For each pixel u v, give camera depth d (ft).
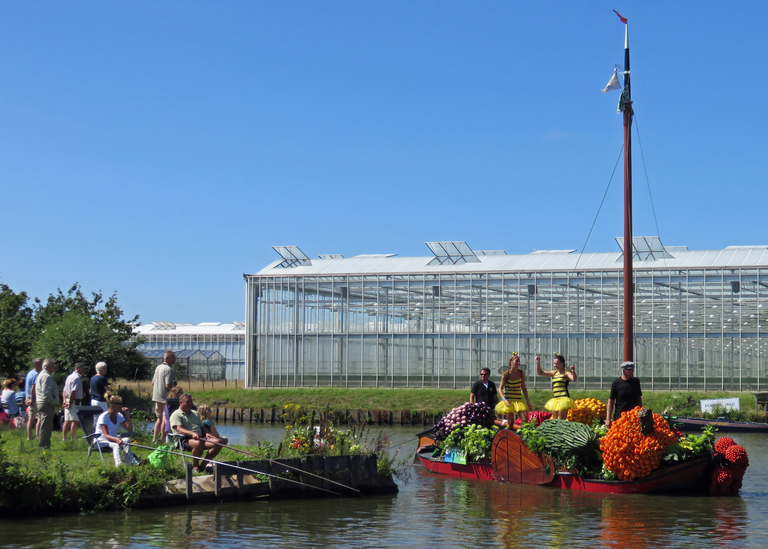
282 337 192.54
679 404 148.56
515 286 176.55
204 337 331.57
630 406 59.62
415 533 43.45
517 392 68.03
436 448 74.54
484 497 56.54
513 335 175.94
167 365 64.44
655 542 41.37
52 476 46.73
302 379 189.98
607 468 58.44
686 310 166.09
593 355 170.91
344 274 188.75
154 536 41.45
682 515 49.26
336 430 62.28
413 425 148.25
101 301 160.66
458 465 69.10
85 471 49.03
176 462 54.19
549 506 52.60
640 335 168.45
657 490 57.47
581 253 179.83
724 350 163.53
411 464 78.33
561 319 173.99
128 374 165.58
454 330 180.34
